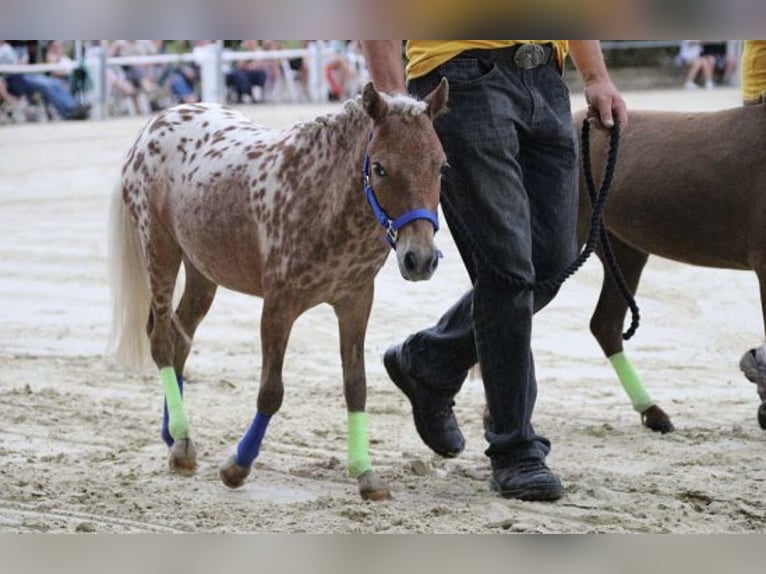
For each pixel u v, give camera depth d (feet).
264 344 31.78
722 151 38.60
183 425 34.73
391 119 28.35
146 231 36.29
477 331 31.71
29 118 142.51
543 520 30.04
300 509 31.09
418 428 34.68
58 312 59.00
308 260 30.78
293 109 140.87
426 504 31.48
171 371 35.96
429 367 33.60
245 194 32.40
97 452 36.60
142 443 37.88
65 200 93.50
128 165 37.01
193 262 34.91
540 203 32.04
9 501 31.60
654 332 53.62
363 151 29.55
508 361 31.50
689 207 39.04
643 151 39.91
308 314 57.98
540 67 31.71
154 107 148.87
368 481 31.94
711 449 36.99
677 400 43.27
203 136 35.12
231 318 57.93
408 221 27.96
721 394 44.27
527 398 32.01
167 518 30.37
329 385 45.98
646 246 40.45
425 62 31.42
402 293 61.98
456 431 34.86
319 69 153.99
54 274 67.92
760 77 38.73
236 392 45.11
